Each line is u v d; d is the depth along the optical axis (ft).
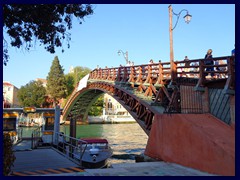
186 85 39.70
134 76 74.28
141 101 61.21
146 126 58.34
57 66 235.40
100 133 143.23
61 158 38.73
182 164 29.45
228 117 32.09
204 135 26.43
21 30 30.40
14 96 272.31
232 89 30.73
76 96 166.09
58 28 31.35
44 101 230.48
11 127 59.31
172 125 32.22
